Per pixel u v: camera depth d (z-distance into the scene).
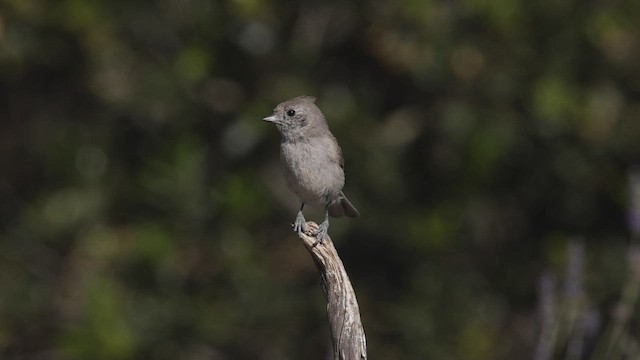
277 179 14.37
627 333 9.80
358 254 14.60
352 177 14.16
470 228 14.20
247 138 14.15
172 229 14.12
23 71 14.39
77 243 14.29
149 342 13.89
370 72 14.53
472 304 14.28
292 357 14.28
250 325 14.23
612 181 13.86
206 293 14.23
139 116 13.97
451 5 13.48
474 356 14.05
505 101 13.67
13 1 13.54
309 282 14.52
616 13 13.44
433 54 13.49
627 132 13.57
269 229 14.47
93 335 13.64
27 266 14.50
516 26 13.44
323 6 14.39
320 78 14.48
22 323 14.39
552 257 14.30
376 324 14.37
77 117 14.71
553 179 14.07
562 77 13.53
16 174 14.95
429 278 14.28
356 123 14.21
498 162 13.84
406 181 14.30
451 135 13.80
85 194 14.34
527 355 14.20
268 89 14.21
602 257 14.08
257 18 13.70
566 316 9.30
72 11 13.65
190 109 14.12
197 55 13.94
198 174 14.10
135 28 13.98
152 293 14.08
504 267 14.62
